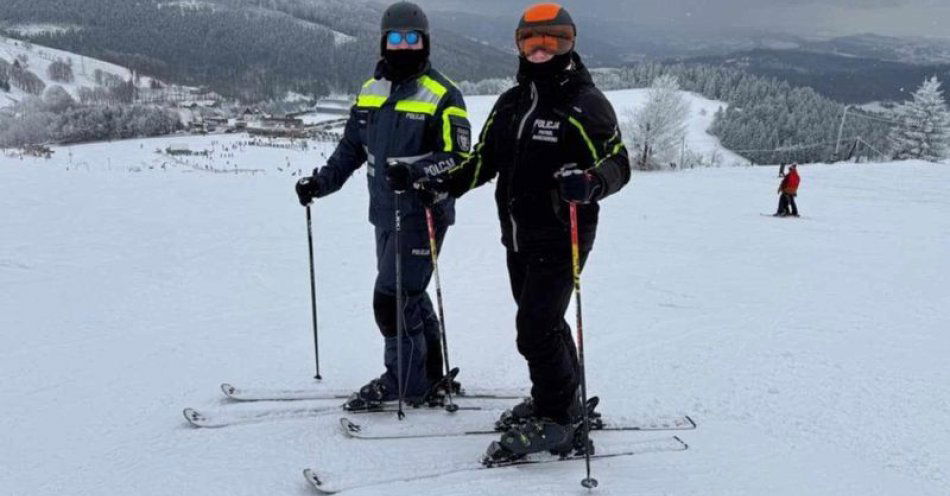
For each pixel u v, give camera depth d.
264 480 2.40
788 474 2.60
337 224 9.95
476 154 2.68
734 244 9.88
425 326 3.19
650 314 5.47
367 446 2.68
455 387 3.31
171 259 6.96
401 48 2.79
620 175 2.27
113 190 11.62
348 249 8.02
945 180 21.38
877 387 3.67
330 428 2.86
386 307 3.04
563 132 2.34
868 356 4.29
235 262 7.00
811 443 2.91
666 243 9.83
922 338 4.79
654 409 3.30
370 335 4.61
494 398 3.31
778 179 22.55
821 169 25.62
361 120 2.97
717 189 19.81
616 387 3.65
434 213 2.94
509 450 2.51
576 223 2.35
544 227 2.42
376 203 2.97
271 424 2.91
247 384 3.49
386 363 3.10
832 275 7.51
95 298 5.36
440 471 2.46
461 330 4.84
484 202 14.20
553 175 2.38
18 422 2.96
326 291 5.96
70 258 6.72
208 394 3.32
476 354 4.25
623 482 2.44
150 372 3.66
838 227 12.26
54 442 2.75
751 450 2.81
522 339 2.52
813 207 15.81
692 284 6.81
